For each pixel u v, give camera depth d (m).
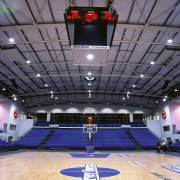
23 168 8.27
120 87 25.86
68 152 19.80
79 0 9.95
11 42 12.76
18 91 26.02
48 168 8.39
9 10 10.49
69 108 31.08
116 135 27.66
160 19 11.24
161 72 19.19
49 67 18.83
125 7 10.39
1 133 23.95
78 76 21.80
